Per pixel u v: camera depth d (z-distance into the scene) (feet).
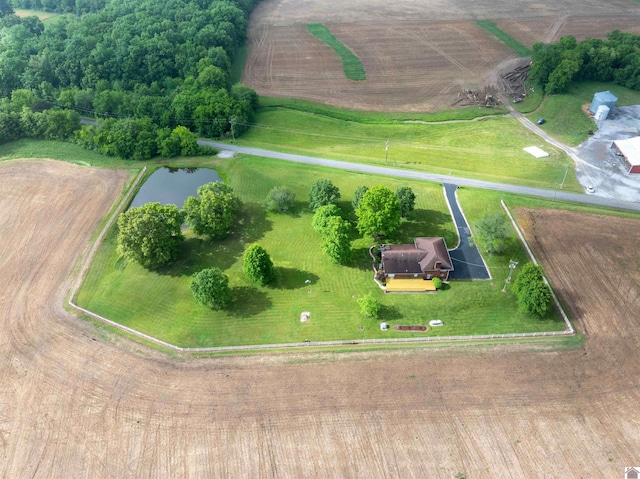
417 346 243.81
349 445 200.34
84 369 236.02
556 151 406.82
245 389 224.53
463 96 504.43
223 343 248.93
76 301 276.21
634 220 319.47
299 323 258.78
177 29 557.33
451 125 456.45
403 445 199.52
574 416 208.13
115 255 308.81
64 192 368.48
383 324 254.88
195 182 385.09
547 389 219.41
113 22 570.05
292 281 285.64
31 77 487.61
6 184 376.07
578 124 447.83
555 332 247.09
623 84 514.27
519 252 298.56
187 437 204.95
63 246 315.99
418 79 541.34
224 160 409.90
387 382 225.35
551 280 277.85
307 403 217.15
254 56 606.55
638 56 503.61
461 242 309.22
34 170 395.96
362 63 580.71
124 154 413.39
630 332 245.65
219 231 313.73
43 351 245.65
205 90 456.86
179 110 442.09
